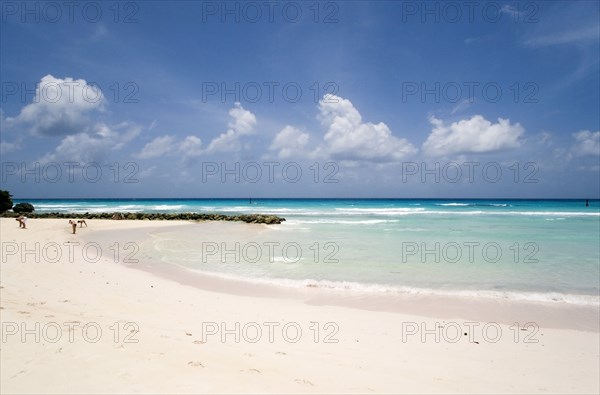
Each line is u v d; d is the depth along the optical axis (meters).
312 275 12.56
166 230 26.34
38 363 4.55
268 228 27.72
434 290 10.73
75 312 7.23
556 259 15.03
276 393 4.28
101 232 24.42
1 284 9.20
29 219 32.34
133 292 9.82
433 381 5.26
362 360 6.01
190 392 4.08
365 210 56.62
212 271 13.19
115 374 4.39
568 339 7.38
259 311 8.72
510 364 6.16
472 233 23.62
